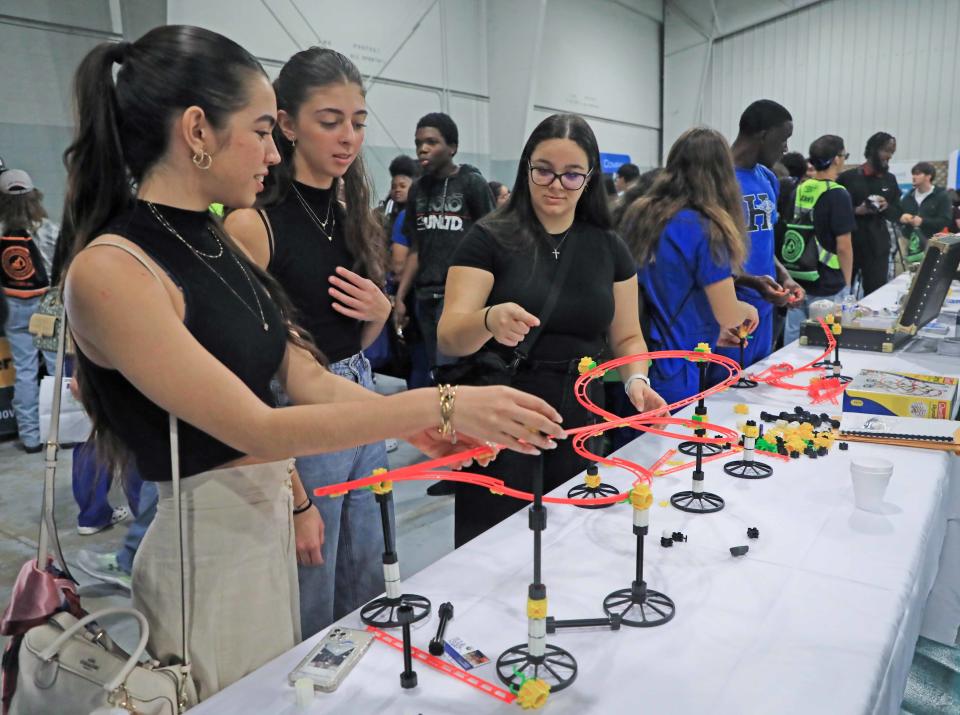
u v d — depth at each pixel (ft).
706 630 3.19
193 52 2.68
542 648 2.84
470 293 5.17
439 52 21.58
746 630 3.18
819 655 2.99
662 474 4.83
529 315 4.46
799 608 3.34
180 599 2.96
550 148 4.92
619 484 4.93
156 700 2.77
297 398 3.72
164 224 2.86
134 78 2.71
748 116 8.16
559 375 5.21
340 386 3.74
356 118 4.51
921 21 26.55
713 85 32.48
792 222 13.15
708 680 2.86
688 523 4.25
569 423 5.25
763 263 8.57
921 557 3.85
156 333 2.58
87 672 2.82
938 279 7.97
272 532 3.29
